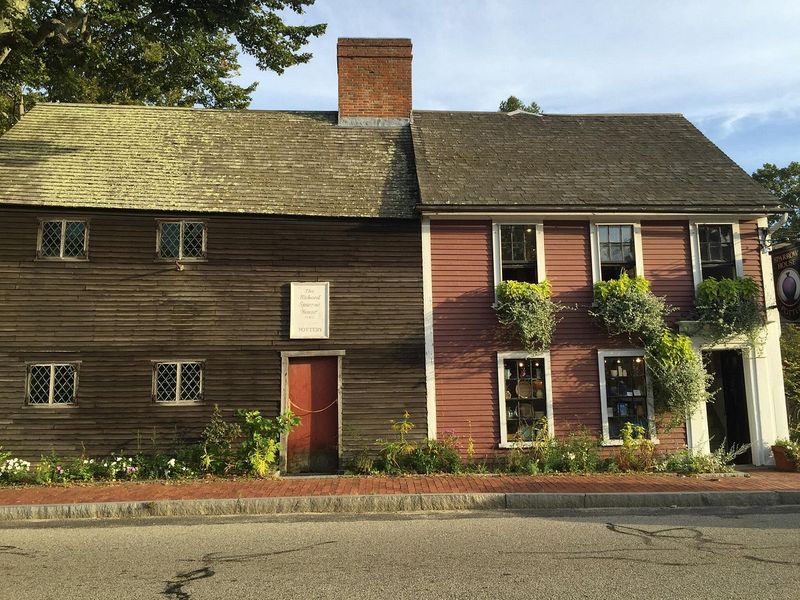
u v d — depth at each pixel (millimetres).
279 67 15016
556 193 12336
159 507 8344
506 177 12844
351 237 11836
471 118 15336
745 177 13258
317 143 13781
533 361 11844
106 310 11117
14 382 10734
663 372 11328
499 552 6316
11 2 11242
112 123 13648
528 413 11664
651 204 12062
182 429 10945
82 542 6902
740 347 12008
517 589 5141
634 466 11008
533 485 9547
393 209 12016
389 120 14680
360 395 11352
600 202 12055
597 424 11648
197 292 11359
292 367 11422
